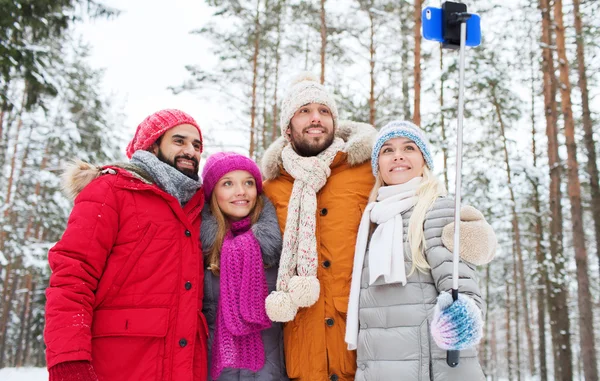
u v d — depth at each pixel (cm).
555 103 1384
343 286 269
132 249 242
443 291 212
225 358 252
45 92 880
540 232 1603
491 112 1675
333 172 304
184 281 246
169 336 236
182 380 231
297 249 272
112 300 237
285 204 300
